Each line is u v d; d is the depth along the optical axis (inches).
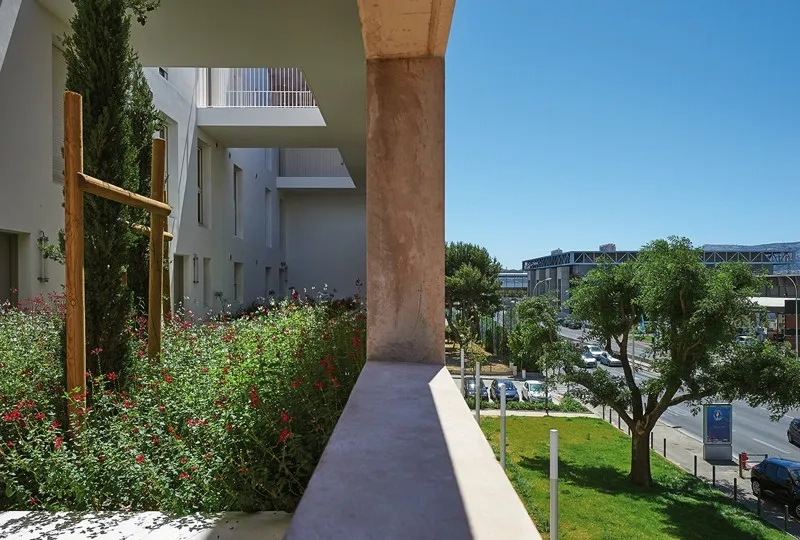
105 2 169.6
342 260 952.9
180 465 117.4
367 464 54.0
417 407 80.0
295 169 886.4
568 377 602.9
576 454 670.5
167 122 458.6
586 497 521.0
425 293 132.2
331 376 143.6
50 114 288.2
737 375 507.5
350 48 355.9
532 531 38.8
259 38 341.7
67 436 132.5
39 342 181.3
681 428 920.9
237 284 672.4
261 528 103.4
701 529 450.3
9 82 255.9
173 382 153.9
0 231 257.3
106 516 108.2
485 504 43.9
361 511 42.4
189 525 104.6
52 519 106.7
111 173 167.2
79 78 167.5
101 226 165.5
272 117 535.2
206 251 541.3
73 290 134.3
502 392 265.9
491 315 1494.8
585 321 621.3
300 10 305.7
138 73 263.1
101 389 142.1
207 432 124.1
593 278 598.5
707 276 516.1
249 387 139.9
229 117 533.0
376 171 133.3
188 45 353.4
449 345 1414.9
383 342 132.1
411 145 133.0
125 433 124.1
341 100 451.8
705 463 712.4
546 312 647.1
